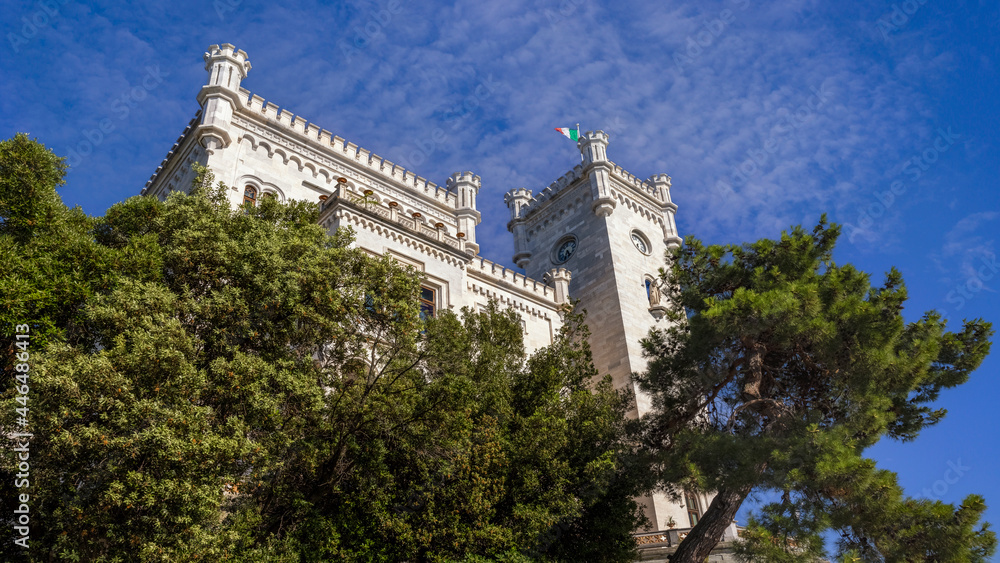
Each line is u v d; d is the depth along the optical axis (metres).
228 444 15.45
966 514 17.34
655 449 24.34
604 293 45.44
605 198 47.69
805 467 18.92
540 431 21.66
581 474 22.91
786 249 23.33
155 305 17.17
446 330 22.27
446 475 20.41
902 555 17.69
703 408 24.72
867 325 20.28
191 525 14.80
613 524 22.42
